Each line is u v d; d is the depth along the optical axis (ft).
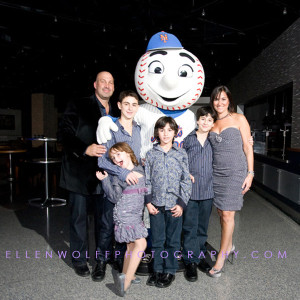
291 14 14.40
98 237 7.78
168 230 6.91
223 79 30.50
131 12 14.84
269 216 13.00
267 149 20.65
